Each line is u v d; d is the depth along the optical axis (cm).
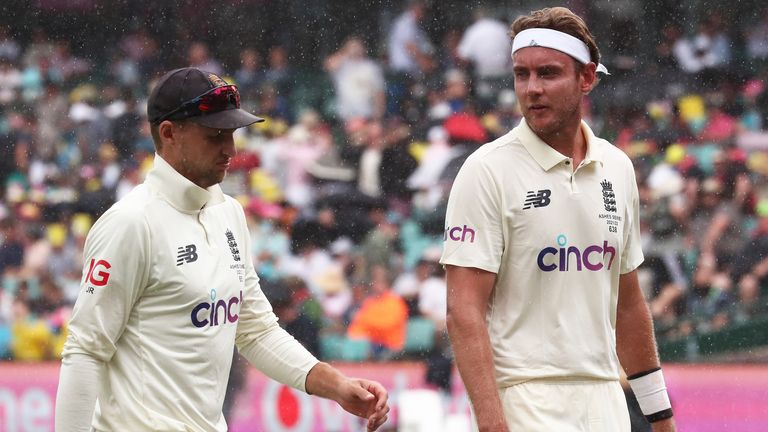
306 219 4119
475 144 4412
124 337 1265
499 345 1334
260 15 4909
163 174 1276
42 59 4862
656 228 4097
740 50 4831
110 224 1244
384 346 3609
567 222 1322
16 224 4194
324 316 3722
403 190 4278
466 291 1319
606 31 4853
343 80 4678
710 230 4081
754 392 3444
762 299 3825
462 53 4712
